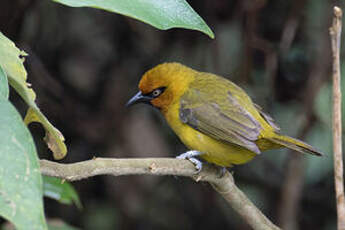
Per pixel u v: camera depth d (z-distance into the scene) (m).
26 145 2.71
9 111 2.75
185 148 12.44
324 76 10.53
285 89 11.68
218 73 11.34
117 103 11.79
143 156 11.86
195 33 11.62
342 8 10.70
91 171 4.55
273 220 12.26
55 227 7.73
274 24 11.47
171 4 3.31
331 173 12.09
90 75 11.77
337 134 4.86
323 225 12.65
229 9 11.16
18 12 10.48
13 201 2.57
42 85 11.40
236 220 12.60
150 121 12.12
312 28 11.23
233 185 6.03
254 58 11.70
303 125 10.84
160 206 12.47
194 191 12.61
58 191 7.52
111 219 12.20
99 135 11.80
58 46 11.59
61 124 11.69
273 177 12.52
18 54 3.45
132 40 11.74
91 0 3.04
